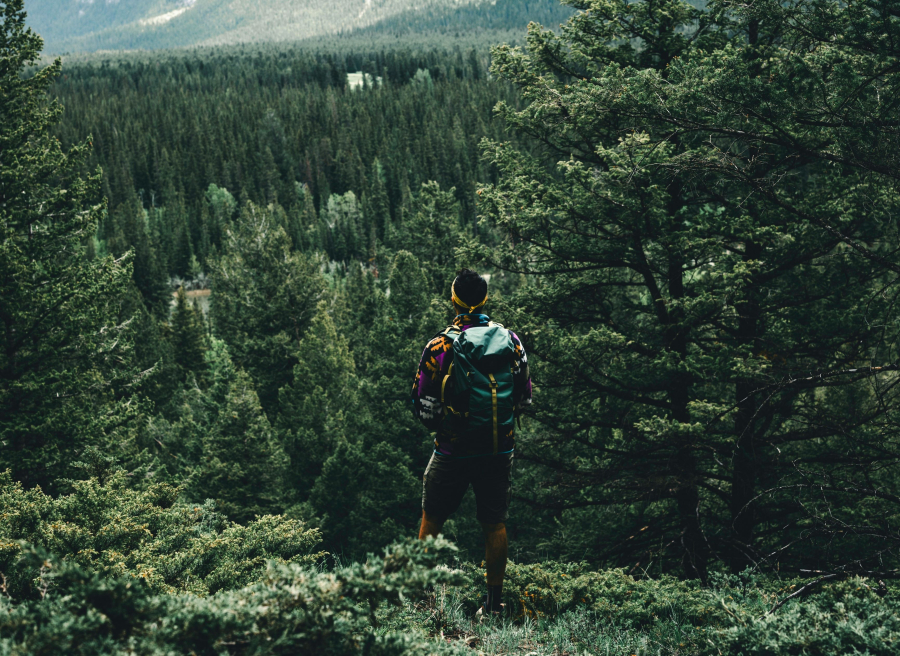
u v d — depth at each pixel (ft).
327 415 94.79
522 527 52.29
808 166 29.55
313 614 7.66
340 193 603.67
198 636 7.32
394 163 572.10
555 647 12.82
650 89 19.54
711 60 19.95
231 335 155.74
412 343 76.95
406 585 7.63
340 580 7.90
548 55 34.55
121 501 17.63
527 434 35.37
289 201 576.61
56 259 56.54
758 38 29.71
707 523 35.91
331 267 442.91
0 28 52.70
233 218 514.68
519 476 45.39
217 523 19.63
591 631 13.97
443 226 99.19
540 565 18.19
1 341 51.47
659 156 26.35
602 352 31.60
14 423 48.93
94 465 28.73
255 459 78.48
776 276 31.53
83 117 643.45
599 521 39.68
